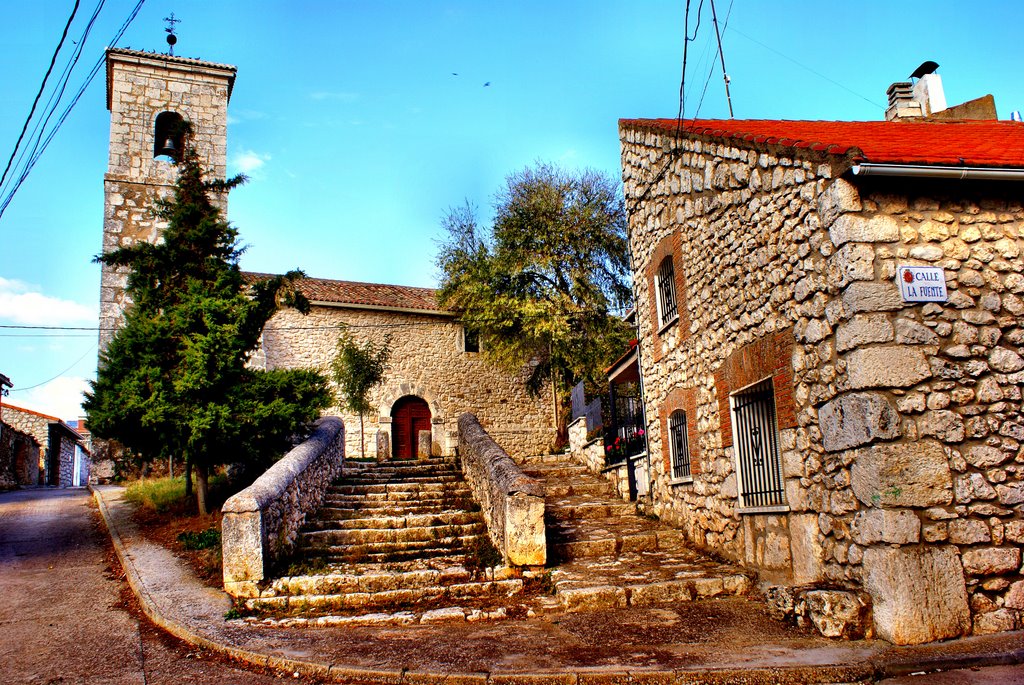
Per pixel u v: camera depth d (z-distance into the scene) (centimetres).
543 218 2303
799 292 638
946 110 1217
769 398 733
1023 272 589
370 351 2041
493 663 515
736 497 774
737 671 471
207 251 1231
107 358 1226
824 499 606
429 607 684
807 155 618
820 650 505
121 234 2003
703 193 840
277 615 668
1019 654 482
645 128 1040
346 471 1274
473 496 1118
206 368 1076
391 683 500
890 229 575
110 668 545
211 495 1247
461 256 2325
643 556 848
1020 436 562
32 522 1284
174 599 713
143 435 1111
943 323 567
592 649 540
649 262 1049
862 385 551
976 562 534
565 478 1334
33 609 724
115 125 2070
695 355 880
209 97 2194
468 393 2311
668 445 991
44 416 3003
